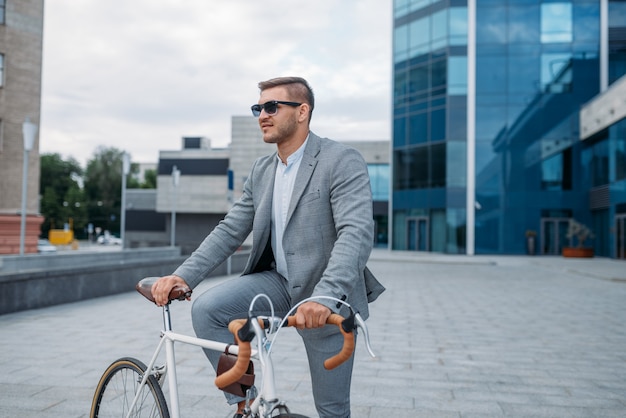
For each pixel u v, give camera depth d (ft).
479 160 109.29
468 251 108.37
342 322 5.13
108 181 290.35
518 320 26.00
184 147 182.19
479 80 109.81
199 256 7.43
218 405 12.34
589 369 16.37
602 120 93.71
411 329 23.27
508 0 108.99
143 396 7.06
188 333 21.35
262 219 7.23
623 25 106.63
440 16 112.78
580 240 97.86
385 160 155.84
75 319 24.43
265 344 5.24
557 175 106.93
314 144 7.10
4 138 80.02
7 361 16.34
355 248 6.26
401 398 13.23
